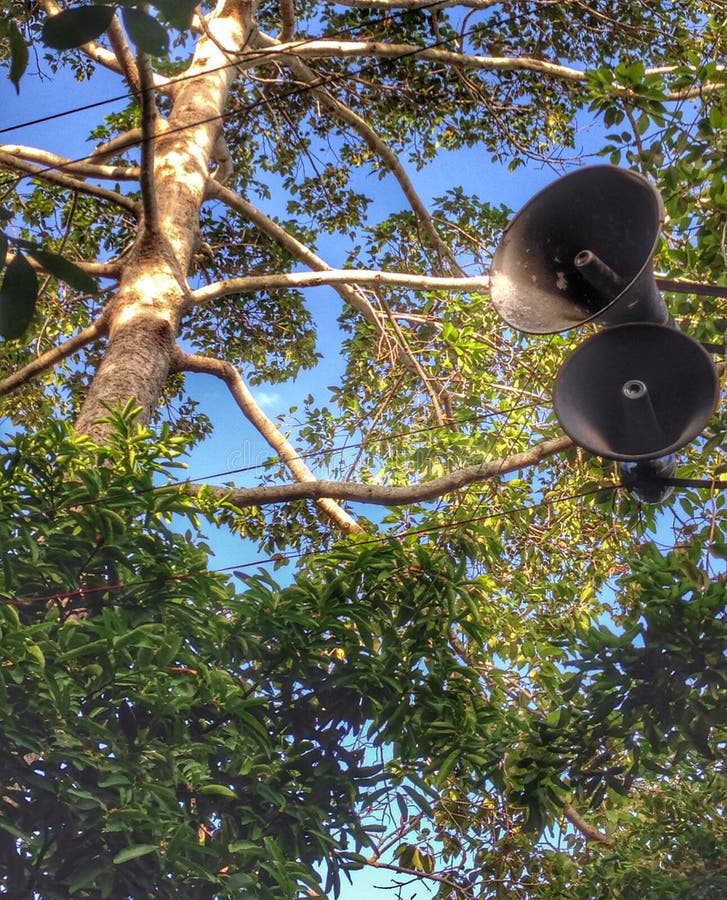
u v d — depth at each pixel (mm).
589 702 5223
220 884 4008
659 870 5879
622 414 3682
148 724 4324
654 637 5020
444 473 8609
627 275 3715
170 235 9305
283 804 4352
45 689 3969
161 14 2100
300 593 4918
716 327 6539
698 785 6348
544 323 3807
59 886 3904
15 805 3975
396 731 4832
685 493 6781
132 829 3838
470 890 6609
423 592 5109
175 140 10242
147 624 4254
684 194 6457
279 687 4863
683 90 7066
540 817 5332
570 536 9469
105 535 4520
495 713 5184
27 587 4488
